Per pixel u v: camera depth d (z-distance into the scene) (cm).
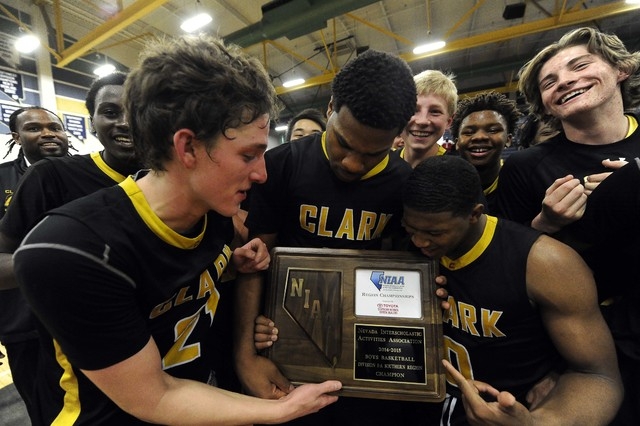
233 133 46
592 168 88
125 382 49
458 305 75
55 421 59
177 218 54
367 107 61
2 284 76
